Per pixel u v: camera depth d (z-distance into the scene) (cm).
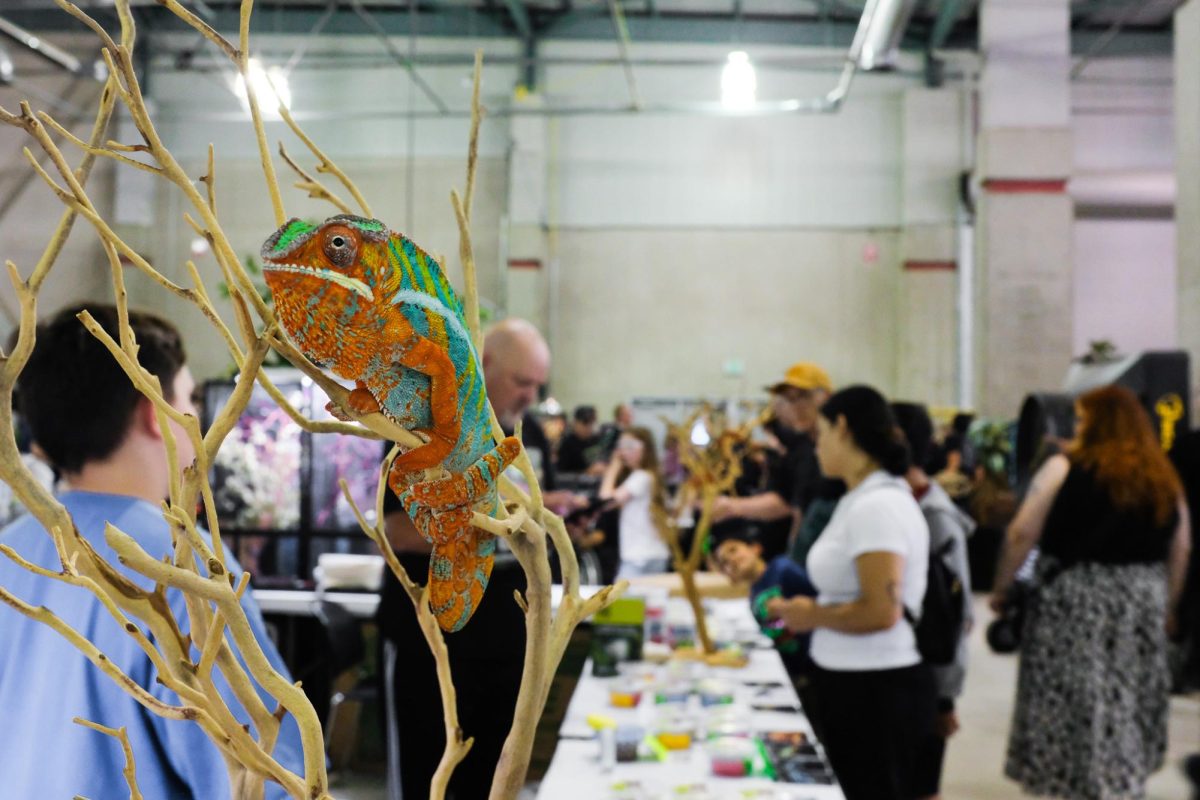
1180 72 647
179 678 59
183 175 57
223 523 383
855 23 1186
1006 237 1011
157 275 58
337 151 1163
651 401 1195
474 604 60
